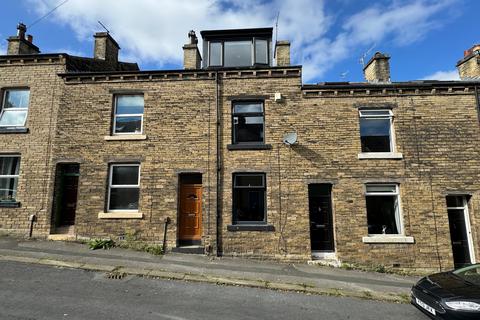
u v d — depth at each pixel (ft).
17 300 20.35
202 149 37.47
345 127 37.60
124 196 37.52
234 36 44.11
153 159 37.42
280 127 37.70
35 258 29.35
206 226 35.81
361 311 22.21
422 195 35.99
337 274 31.30
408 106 38.06
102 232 36.06
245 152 37.27
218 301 22.41
